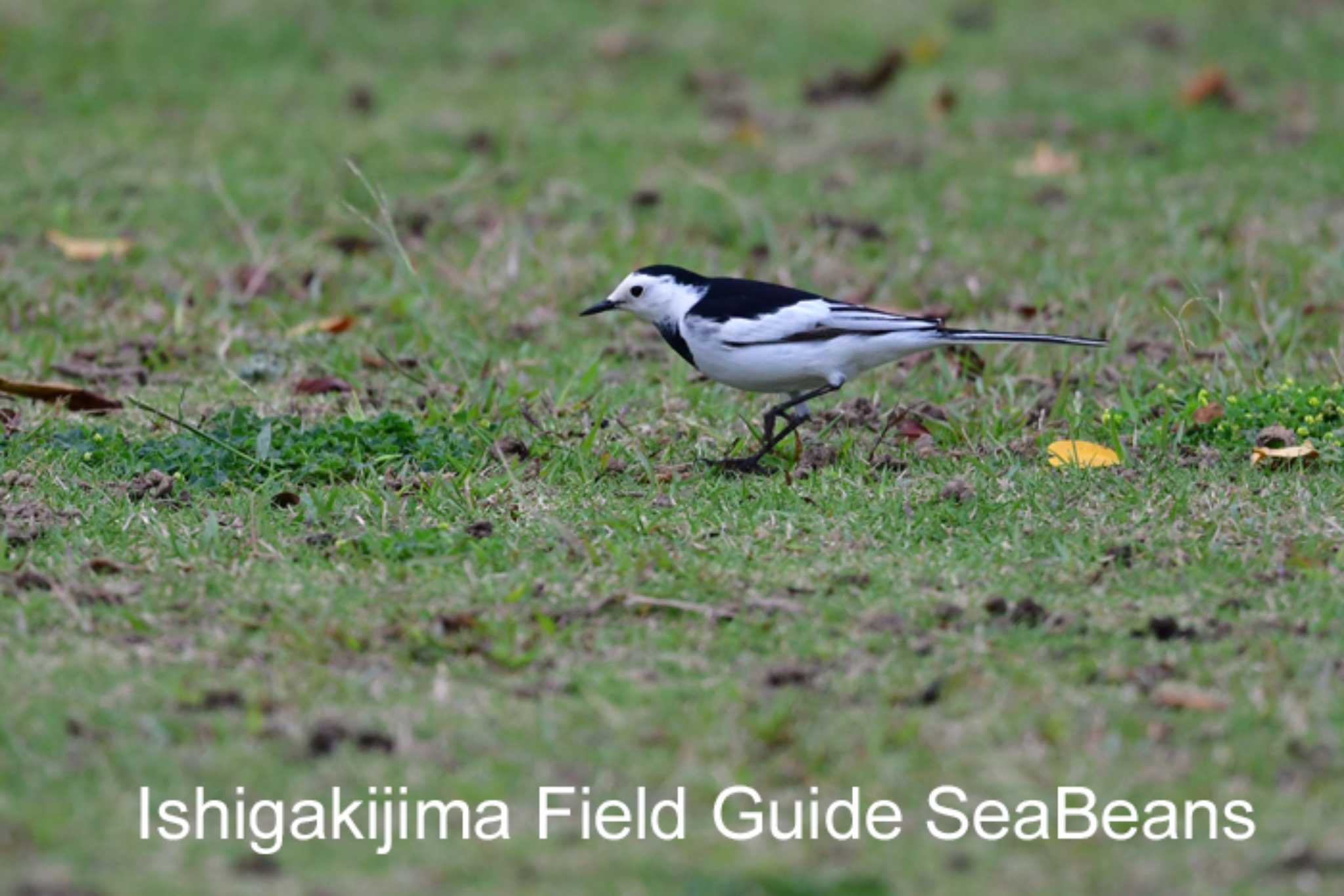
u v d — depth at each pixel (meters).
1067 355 14.56
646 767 7.95
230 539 10.62
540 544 10.56
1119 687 8.70
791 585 9.92
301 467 11.91
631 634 9.37
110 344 15.12
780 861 7.22
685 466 12.20
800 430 13.11
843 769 7.94
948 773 7.92
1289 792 7.74
